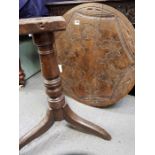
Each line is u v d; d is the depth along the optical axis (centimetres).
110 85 105
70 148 87
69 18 101
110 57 100
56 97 83
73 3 104
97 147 86
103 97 108
